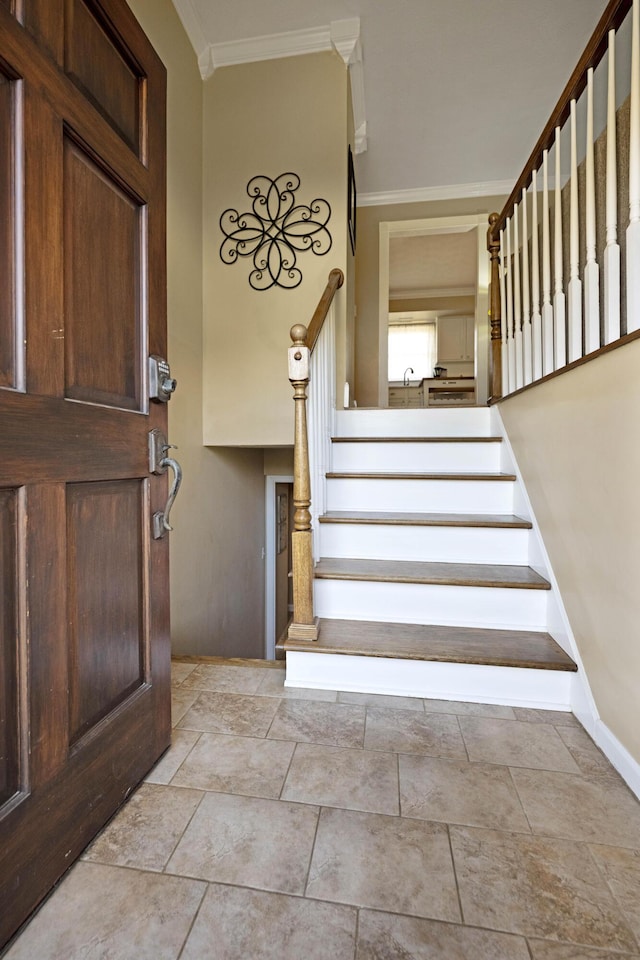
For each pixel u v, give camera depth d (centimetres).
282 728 142
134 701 114
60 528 89
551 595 169
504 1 246
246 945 78
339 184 262
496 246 253
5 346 77
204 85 271
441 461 242
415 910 85
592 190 137
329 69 262
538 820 106
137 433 116
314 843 99
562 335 163
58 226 88
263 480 409
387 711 152
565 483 156
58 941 78
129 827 103
